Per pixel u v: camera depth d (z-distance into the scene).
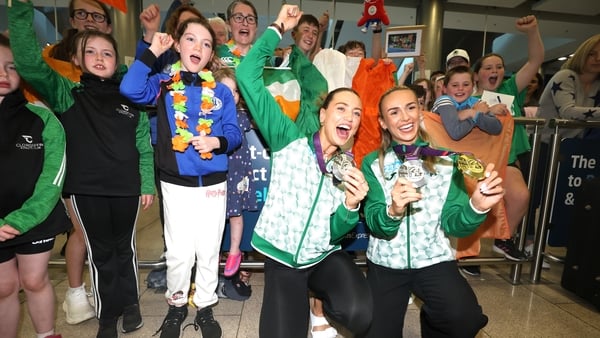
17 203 1.43
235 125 1.73
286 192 1.51
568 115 2.46
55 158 1.48
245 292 2.22
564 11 7.91
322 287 1.51
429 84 3.18
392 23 8.56
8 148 1.42
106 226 1.70
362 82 2.09
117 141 1.66
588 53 2.43
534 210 2.98
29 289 1.48
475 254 2.19
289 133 1.54
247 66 1.50
